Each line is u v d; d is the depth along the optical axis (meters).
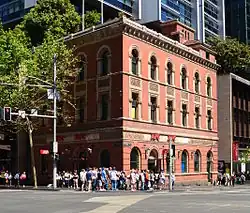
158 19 88.44
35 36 55.72
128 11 87.31
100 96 41.41
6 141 53.25
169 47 45.75
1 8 81.88
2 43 42.16
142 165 40.44
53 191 34.94
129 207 19.98
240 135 63.53
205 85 52.25
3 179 49.59
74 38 44.09
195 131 49.19
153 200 24.20
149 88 42.56
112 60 40.44
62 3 55.66
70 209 19.36
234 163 60.94
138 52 41.50
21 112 34.69
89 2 76.38
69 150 43.81
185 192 35.16
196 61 50.59
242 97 65.25
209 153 52.03
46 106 43.81
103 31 41.06
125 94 39.50
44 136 47.03
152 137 42.00
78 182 40.56
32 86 37.19
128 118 39.47
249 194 31.53
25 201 23.92
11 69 41.41
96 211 18.41
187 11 103.31
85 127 42.31
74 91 44.03
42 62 41.38
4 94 39.94
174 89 46.22
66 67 41.75
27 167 50.50
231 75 61.53
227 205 20.86
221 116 61.19
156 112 43.28
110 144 39.62
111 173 36.84
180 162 45.81
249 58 75.00
